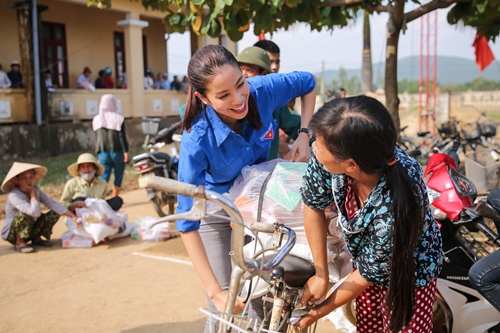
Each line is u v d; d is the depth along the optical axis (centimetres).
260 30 548
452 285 297
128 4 1433
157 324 359
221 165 231
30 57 1191
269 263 180
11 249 535
